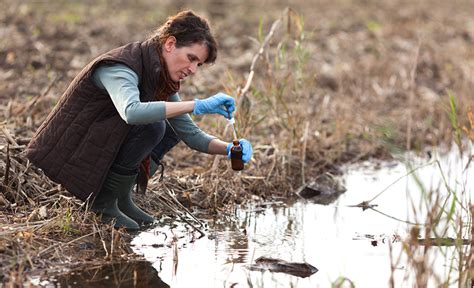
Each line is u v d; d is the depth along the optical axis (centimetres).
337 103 1327
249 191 935
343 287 656
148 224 797
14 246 670
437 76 1633
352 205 920
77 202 780
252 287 649
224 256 723
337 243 775
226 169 941
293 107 1120
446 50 1891
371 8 2591
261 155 1010
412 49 1877
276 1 2619
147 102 680
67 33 1764
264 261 699
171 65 706
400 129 1261
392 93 1456
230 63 1546
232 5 2481
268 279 670
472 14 2591
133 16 2138
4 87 1251
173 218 824
